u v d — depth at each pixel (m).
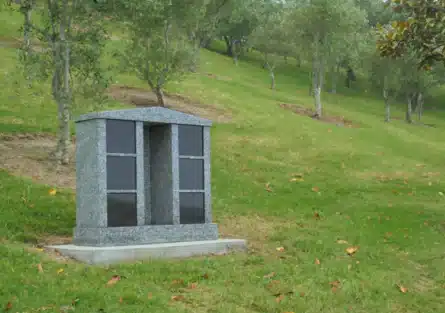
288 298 11.40
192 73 58.25
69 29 24.75
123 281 11.26
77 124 15.26
